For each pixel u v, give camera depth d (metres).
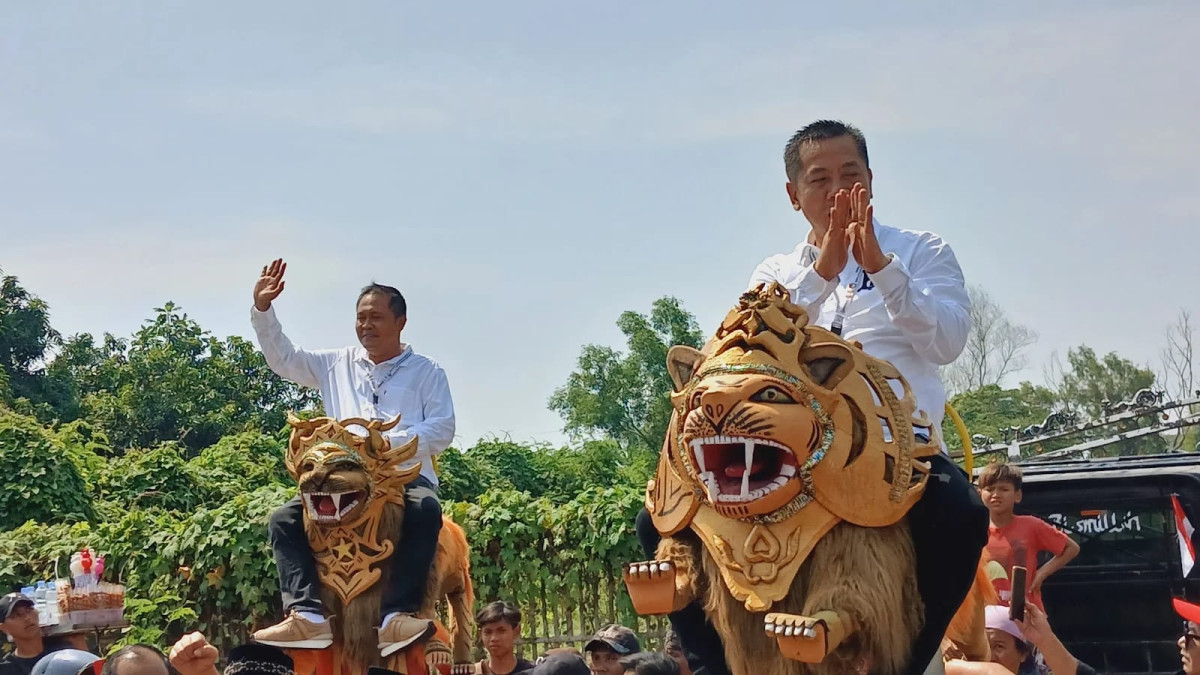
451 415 7.23
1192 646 6.25
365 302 7.28
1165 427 16.83
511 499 12.27
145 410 30.62
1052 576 9.20
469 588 7.36
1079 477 9.17
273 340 7.30
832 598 3.87
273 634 6.11
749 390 3.83
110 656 5.93
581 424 31.91
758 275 4.90
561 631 12.73
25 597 8.45
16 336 31.17
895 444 3.99
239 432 30.94
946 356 4.50
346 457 6.23
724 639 4.18
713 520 4.04
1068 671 5.23
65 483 16.81
